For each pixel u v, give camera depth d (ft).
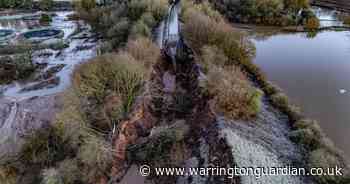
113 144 86.89
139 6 205.77
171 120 107.76
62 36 241.76
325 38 209.15
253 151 80.89
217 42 147.23
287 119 102.94
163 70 142.20
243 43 151.64
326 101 117.08
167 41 161.68
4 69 166.40
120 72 92.27
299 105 113.60
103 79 90.63
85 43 221.05
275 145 85.87
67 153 81.82
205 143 88.99
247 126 92.99
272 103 113.70
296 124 96.68
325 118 104.73
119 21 199.82
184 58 150.00
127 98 95.04
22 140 93.04
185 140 95.86
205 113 100.27
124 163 88.38
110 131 88.74
